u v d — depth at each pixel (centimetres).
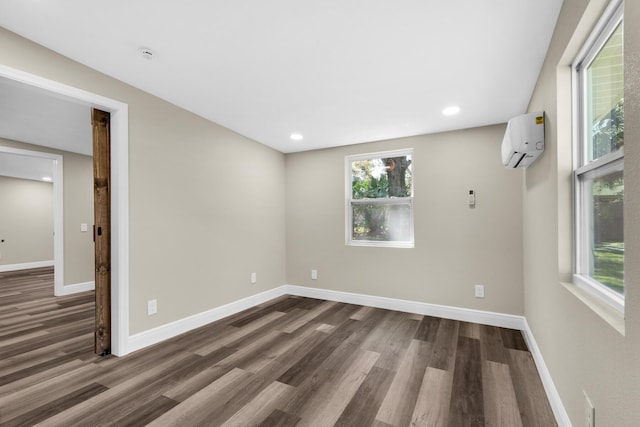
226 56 201
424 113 293
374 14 158
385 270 376
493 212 319
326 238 418
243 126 336
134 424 161
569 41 140
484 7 152
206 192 317
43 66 191
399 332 295
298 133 358
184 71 221
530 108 258
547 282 193
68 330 299
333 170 415
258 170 394
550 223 184
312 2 150
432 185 349
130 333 245
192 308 300
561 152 163
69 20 166
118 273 238
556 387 172
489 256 320
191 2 151
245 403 180
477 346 262
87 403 178
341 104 276
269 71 220
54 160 454
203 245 313
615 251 125
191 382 203
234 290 353
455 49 189
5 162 553
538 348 225
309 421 164
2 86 245
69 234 458
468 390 194
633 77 87
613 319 105
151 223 261
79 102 218
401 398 186
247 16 161
